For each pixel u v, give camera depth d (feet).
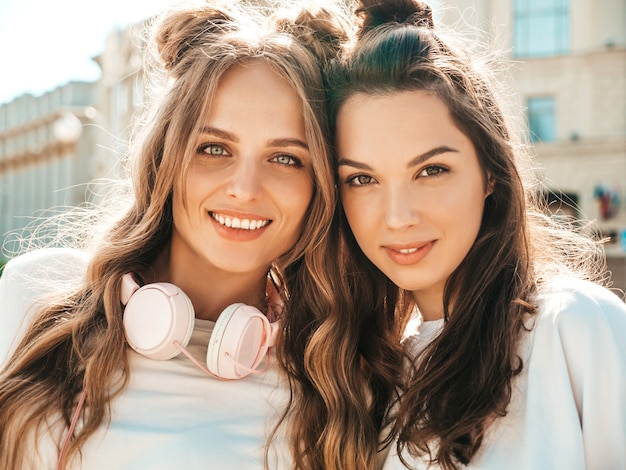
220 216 6.59
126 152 7.84
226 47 6.58
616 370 5.68
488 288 6.48
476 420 5.85
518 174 6.60
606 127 60.34
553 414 5.70
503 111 7.05
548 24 61.26
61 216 8.00
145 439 6.21
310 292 7.31
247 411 6.67
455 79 6.52
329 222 6.87
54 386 6.24
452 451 5.93
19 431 6.07
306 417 6.75
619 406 5.61
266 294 7.53
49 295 6.89
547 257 7.04
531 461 5.61
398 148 6.25
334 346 7.00
